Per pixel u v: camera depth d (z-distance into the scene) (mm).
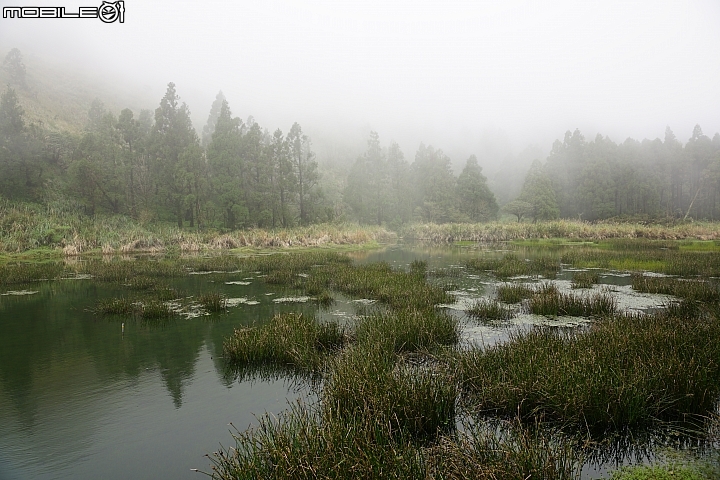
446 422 4914
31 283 17031
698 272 17219
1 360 7879
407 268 21406
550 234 44594
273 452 3779
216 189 41312
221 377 6949
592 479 3873
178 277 18500
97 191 36969
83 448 4809
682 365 5461
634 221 52281
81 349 8500
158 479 4199
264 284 16547
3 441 4973
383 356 6473
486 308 10703
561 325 9578
